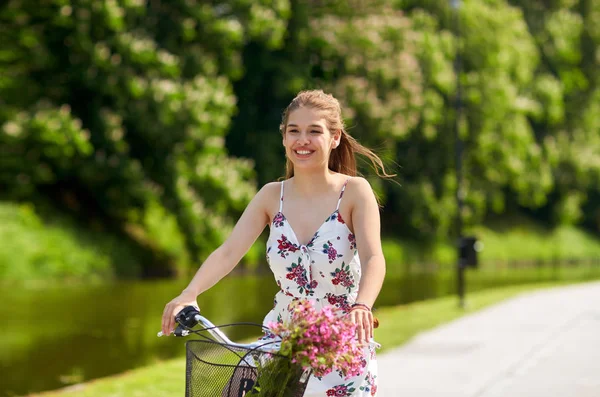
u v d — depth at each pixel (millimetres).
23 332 12617
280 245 3617
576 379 7746
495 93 41031
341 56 32594
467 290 22031
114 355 10758
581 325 11773
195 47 27781
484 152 41188
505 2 47375
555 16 50062
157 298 17906
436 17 40969
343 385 3445
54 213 24703
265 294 18828
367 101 32438
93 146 25094
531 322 12281
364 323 3268
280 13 29828
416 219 38406
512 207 46688
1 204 23469
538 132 48406
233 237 3693
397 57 34156
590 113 49875
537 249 44344
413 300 19141
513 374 8078
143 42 25141
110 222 26078
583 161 47938
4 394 8422
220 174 26859
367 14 34344
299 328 3119
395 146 37531
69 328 13078
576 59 49656
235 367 3213
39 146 23938
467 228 41375
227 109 26797
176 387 7492
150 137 25656
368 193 3594
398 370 8367
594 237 50500
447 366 8586
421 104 34875
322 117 3604
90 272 22828
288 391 3176
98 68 24828
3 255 21391
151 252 25609
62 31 24938
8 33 24859
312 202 3627
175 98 25281
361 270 3477
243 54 31922
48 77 25500
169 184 26297
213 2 28797
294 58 32562
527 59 44938
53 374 9523
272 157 32844
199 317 3410
